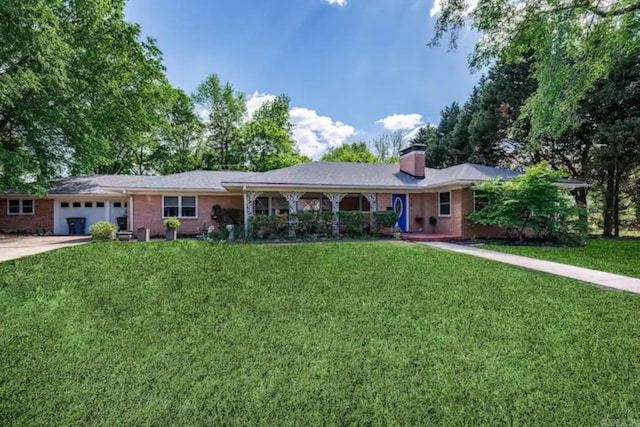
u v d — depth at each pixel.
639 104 15.75
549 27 9.41
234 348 4.02
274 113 36.09
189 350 3.99
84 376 3.48
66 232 17.86
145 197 15.62
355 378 3.34
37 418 2.86
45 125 13.86
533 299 5.52
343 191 14.52
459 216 13.73
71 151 15.08
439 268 7.68
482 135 22.84
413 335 4.27
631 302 5.32
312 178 14.34
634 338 4.06
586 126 17.30
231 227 13.12
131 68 16.34
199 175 17.61
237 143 33.06
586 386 3.13
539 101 9.95
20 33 10.65
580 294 5.75
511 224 12.20
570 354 3.71
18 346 4.14
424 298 5.66
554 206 11.90
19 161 12.63
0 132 14.34
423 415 2.80
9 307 5.38
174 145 31.06
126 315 5.07
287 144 33.50
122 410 2.95
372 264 8.12
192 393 3.16
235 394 3.12
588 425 2.65
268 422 2.76
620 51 9.65
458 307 5.21
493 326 4.48
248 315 5.04
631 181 17.64
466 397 3.01
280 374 3.44
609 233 17.69
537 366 3.48
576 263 8.45
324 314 5.03
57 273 7.20
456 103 32.41
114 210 18.48
